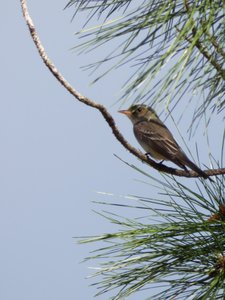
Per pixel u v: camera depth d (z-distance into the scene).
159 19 6.44
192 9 6.19
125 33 6.57
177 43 5.76
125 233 7.12
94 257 7.03
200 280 6.88
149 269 6.98
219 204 7.40
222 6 6.21
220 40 6.32
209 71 6.81
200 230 7.11
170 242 7.08
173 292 6.86
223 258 6.97
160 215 7.33
